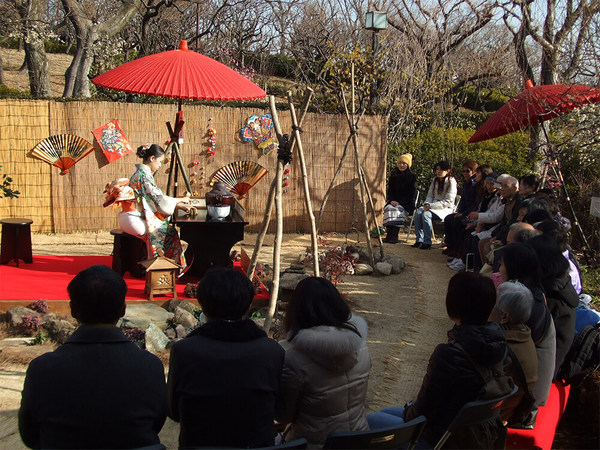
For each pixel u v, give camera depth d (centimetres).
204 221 648
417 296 710
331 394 270
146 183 637
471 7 1401
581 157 924
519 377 323
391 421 334
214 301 262
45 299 580
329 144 986
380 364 520
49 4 2020
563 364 432
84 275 245
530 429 350
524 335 333
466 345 282
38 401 231
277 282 523
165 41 1916
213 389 254
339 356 264
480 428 284
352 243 941
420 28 1418
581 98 692
